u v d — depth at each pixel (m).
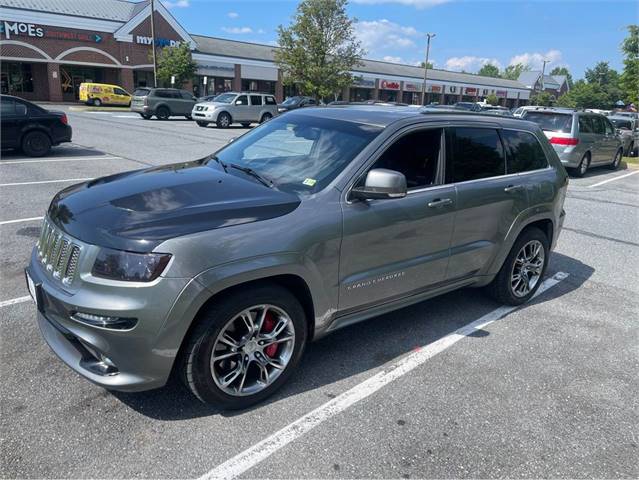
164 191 3.16
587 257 6.57
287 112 4.54
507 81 85.19
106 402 3.03
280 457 2.67
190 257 2.62
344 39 39.03
